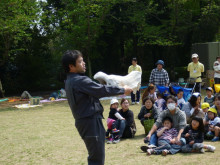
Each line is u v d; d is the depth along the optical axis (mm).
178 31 18844
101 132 2797
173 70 19344
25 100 14023
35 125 7719
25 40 20547
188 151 4723
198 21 20312
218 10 18641
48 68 21750
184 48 22797
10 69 20281
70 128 7184
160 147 4789
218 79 11656
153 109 6215
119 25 19719
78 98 2699
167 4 19188
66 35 17078
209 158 4340
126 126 5961
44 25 19594
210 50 15883
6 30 14539
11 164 4578
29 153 5152
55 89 21078
